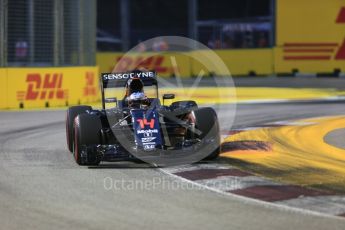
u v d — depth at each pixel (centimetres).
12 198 2600
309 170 3203
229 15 13588
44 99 7281
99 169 3266
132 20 14050
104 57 12500
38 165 3409
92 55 8162
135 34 13762
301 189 2747
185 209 2398
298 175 3073
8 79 6981
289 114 6075
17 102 7050
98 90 8288
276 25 11781
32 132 4919
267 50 11875
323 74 11631
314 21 11575
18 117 6053
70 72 7575
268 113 6188
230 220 2239
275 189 2747
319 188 2772
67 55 7725
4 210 2397
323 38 11575
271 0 12150
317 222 2208
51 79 7344
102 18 13812
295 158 3569
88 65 8075
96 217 2289
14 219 2266
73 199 2577
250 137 4419
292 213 2331
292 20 11669
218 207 2427
